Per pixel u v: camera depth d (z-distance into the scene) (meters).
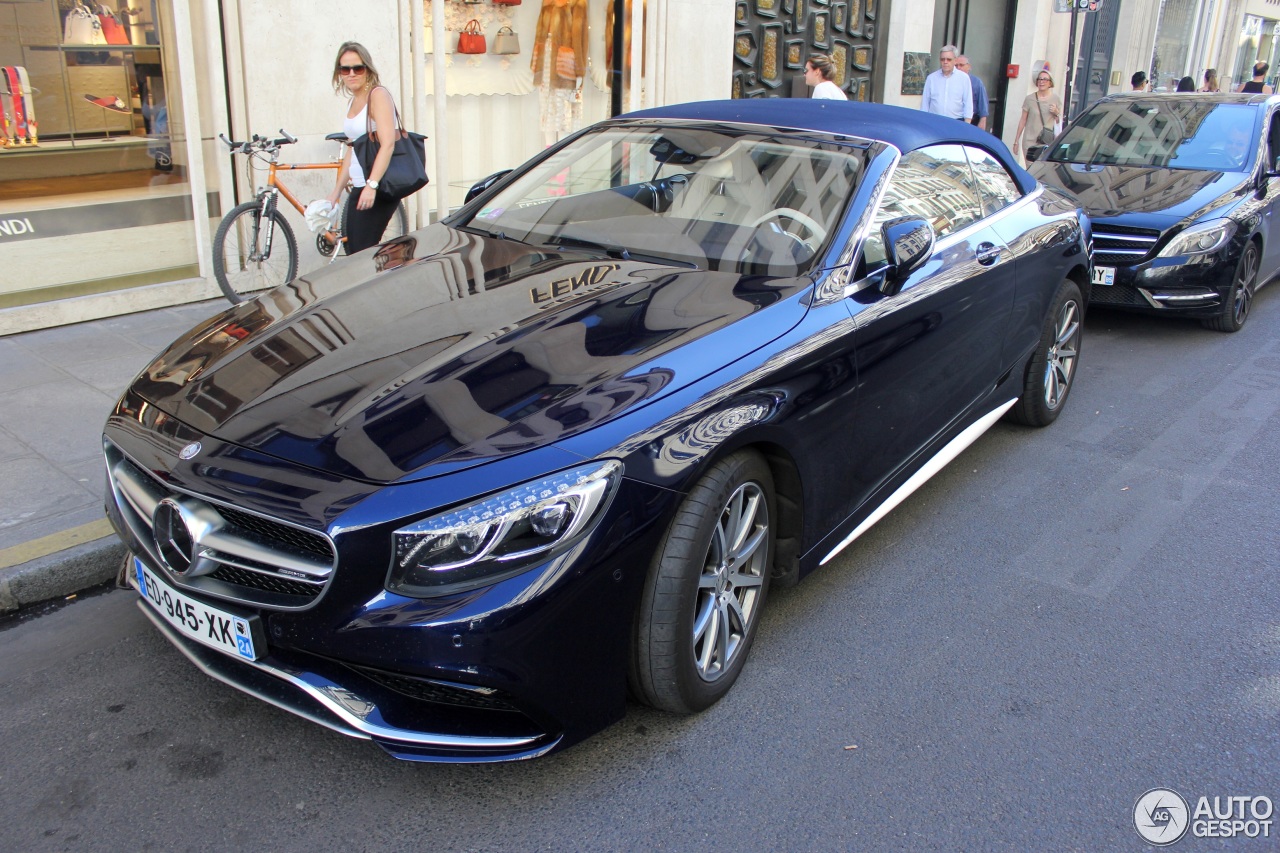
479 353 2.82
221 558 2.51
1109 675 3.33
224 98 6.67
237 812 2.57
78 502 3.91
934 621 3.61
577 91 9.54
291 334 3.08
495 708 2.46
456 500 2.34
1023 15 17.16
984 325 4.32
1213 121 8.29
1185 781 2.84
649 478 2.54
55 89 6.00
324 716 2.46
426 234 4.05
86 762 2.73
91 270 6.26
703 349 2.90
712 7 10.32
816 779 2.78
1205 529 4.41
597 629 2.51
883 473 3.73
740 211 3.71
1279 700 3.23
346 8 7.18
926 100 12.18
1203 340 7.46
